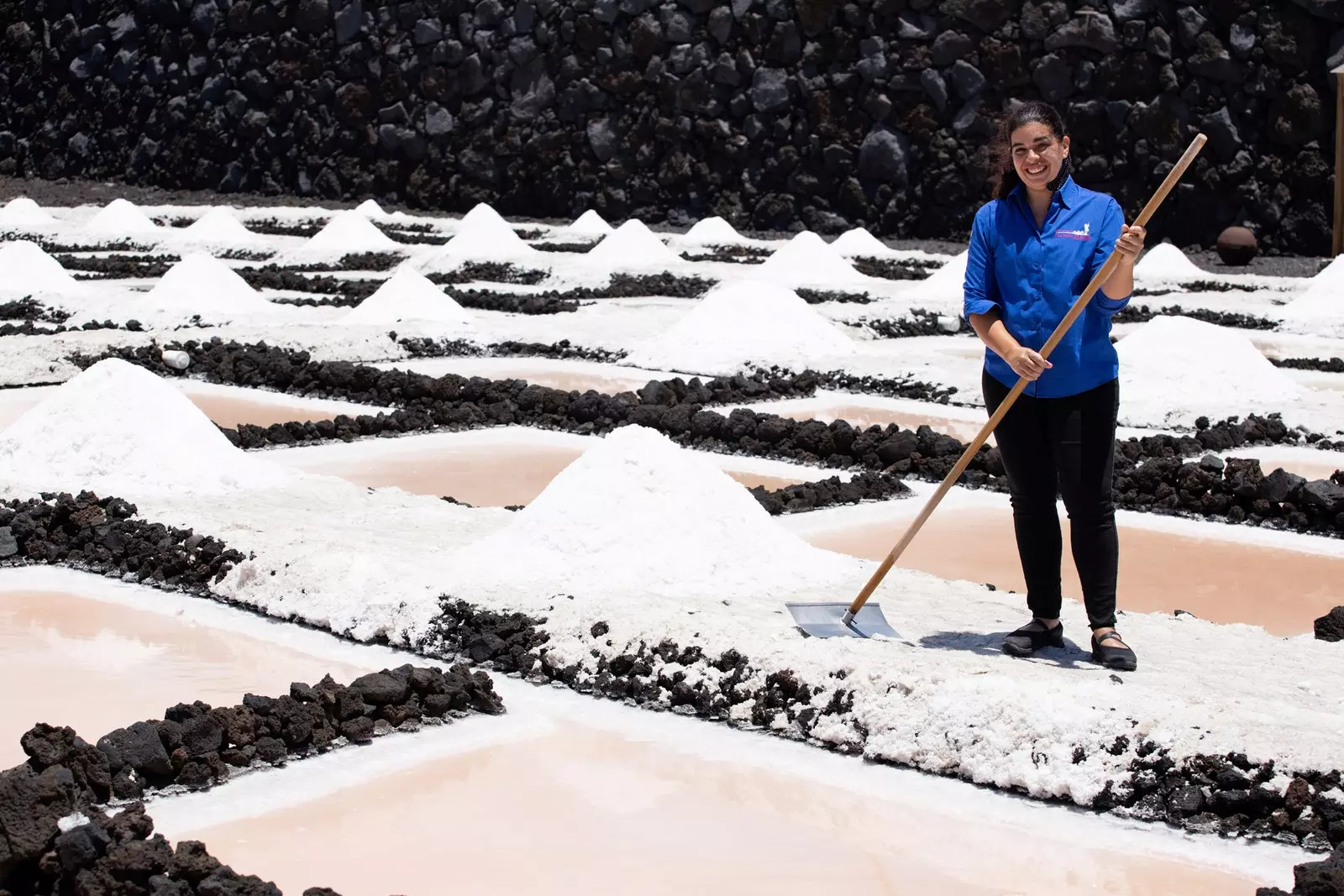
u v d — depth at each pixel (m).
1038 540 5.73
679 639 5.69
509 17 33.50
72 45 39.25
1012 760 4.81
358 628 6.25
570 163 33.12
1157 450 10.44
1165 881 4.16
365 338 15.02
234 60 36.78
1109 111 28.50
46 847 4.07
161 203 35.03
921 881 4.15
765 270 22.31
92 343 14.13
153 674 5.81
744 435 10.96
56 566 7.36
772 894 4.06
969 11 29.30
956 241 29.81
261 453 10.43
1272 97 27.64
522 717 5.41
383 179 35.25
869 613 6.04
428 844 4.36
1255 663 5.67
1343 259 19.48
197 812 4.59
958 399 12.91
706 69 31.62
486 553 6.70
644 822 4.53
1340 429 11.34
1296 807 4.45
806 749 5.12
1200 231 28.22
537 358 15.24
